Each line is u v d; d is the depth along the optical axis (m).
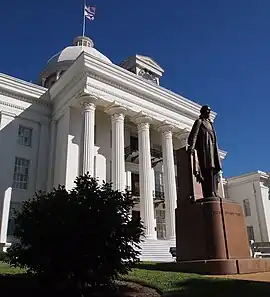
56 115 30.81
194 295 7.51
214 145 12.20
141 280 9.19
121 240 8.27
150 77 37.50
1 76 29.05
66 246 7.87
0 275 10.25
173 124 32.56
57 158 29.02
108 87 28.64
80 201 8.34
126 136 33.56
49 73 40.16
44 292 8.20
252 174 49.84
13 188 27.55
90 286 8.05
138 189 32.31
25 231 8.29
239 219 11.13
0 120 28.62
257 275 9.52
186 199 11.64
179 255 11.26
